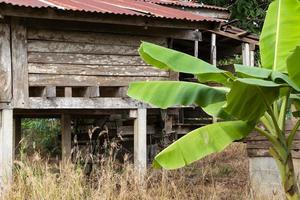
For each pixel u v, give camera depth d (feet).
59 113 32.32
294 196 16.06
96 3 31.73
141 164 30.40
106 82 30.14
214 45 35.65
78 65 29.27
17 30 27.35
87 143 37.37
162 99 16.71
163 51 16.07
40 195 22.33
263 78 14.85
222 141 16.31
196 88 16.62
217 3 57.36
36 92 29.27
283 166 16.14
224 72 15.48
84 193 24.12
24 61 27.58
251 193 26.50
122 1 37.01
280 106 17.01
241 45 39.40
